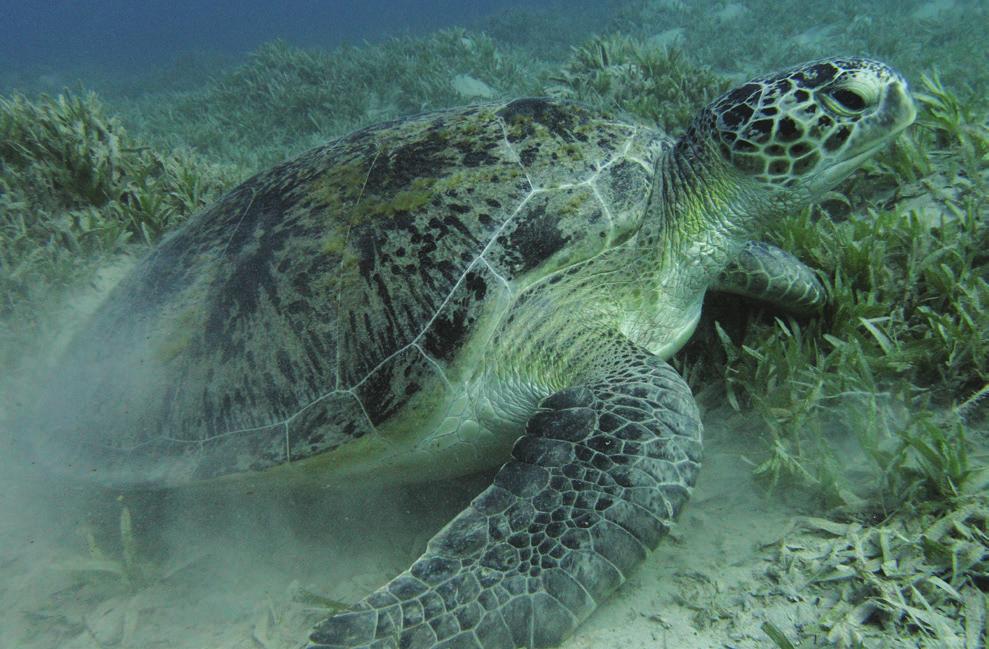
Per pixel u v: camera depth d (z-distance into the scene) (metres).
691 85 7.51
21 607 2.77
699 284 2.99
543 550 2.02
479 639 1.89
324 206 2.79
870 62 2.77
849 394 2.62
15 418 3.35
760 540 2.31
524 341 2.59
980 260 3.17
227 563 2.88
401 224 2.62
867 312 3.03
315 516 3.04
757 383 2.88
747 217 2.94
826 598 2.04
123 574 2.80
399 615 1.94
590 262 2.69
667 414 2.24
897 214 3.47
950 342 2.69
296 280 2.67
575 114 3.00
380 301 2.54
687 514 2.52
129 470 2.77
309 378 2.56
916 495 2.23
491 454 2.75
